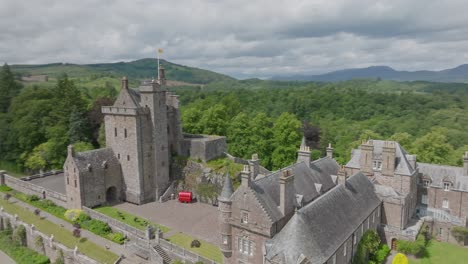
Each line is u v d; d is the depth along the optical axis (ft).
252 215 136.87
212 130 315.17
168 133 250.57
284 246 119.44
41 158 286.87
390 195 181.68
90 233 184.75
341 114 497.46
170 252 158.30
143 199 228.02
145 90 225.56
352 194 165.89
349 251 145.28
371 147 197.67
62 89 322.75
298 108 509.76
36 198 232.53
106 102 312.91
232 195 143.64
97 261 161.17
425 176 208.44
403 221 180.45
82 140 303.27
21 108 320.50
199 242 167.94
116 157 232.53
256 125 295.48
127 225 181.27
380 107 511.81
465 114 468.34
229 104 419.13
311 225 126.21
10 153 315.37
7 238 203.72
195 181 235.81
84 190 209.67
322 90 628.28
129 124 221.87
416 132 388.98
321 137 355.36
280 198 141.38
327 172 194.59
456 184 198.18
